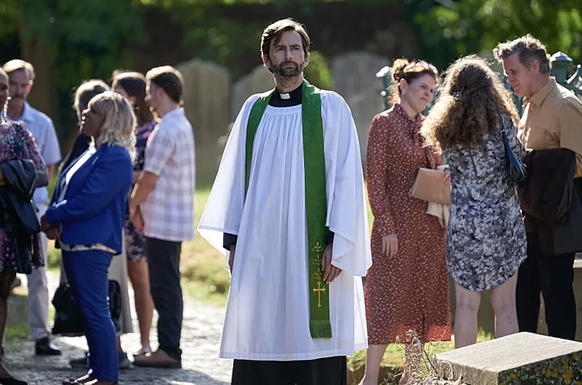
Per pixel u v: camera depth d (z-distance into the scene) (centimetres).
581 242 916
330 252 807
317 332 802
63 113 3659
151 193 1166
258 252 814
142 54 3725
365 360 1058
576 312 1016
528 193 917
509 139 890
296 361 817
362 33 3628
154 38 3734
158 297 1172
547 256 933
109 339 1013
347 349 816
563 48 2586
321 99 825
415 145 966
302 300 803
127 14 3603
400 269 963
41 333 1244
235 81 3781
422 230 968
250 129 832
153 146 1161
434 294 980
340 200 804
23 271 1005
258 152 825
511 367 655
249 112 841
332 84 3438
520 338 716
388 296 962
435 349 967
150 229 1162
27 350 1280
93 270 1004
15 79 1249
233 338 819
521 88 930
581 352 669
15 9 3569
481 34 3406
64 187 1021
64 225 998
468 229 896
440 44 3500
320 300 807
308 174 811
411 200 966
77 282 1008
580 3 2581
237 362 831
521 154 902
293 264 805
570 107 912
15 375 1123
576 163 916
